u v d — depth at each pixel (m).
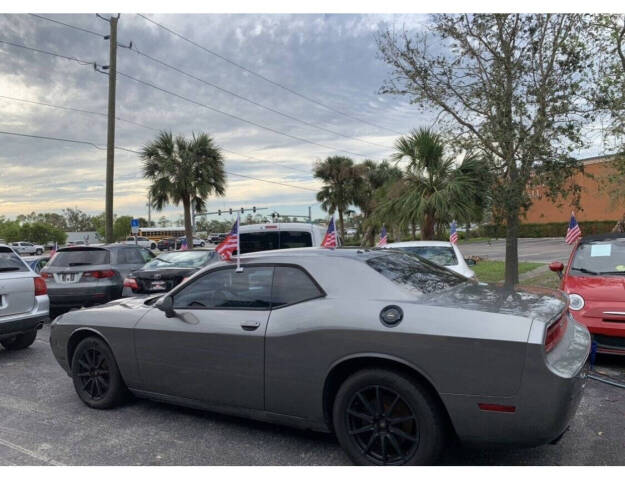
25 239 73.38
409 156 15.43
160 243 63.00
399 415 3.10
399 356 3.00
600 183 11.44
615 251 6.53
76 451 3.60
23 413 4.41
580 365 2.98
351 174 35.22
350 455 3.20
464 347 2.86
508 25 8.76
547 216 46.00
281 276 3.68
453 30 8.91
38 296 6.63
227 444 3.66
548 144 8.66
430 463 2.98
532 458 3.29
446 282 3.76
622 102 8.91
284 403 3.46
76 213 114.75
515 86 8.81
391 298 3.25
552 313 3.06
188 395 3.94
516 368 2.77
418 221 14.98
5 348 7.05
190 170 23.44
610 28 8.88
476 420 2.85
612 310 5.21
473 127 9.50
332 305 3.34
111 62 18.05
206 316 3.84
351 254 3.72
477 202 13.82
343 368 3.29
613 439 3.60
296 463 3.32
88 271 9.07
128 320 4.29
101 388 4.50
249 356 3.56
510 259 9.73
